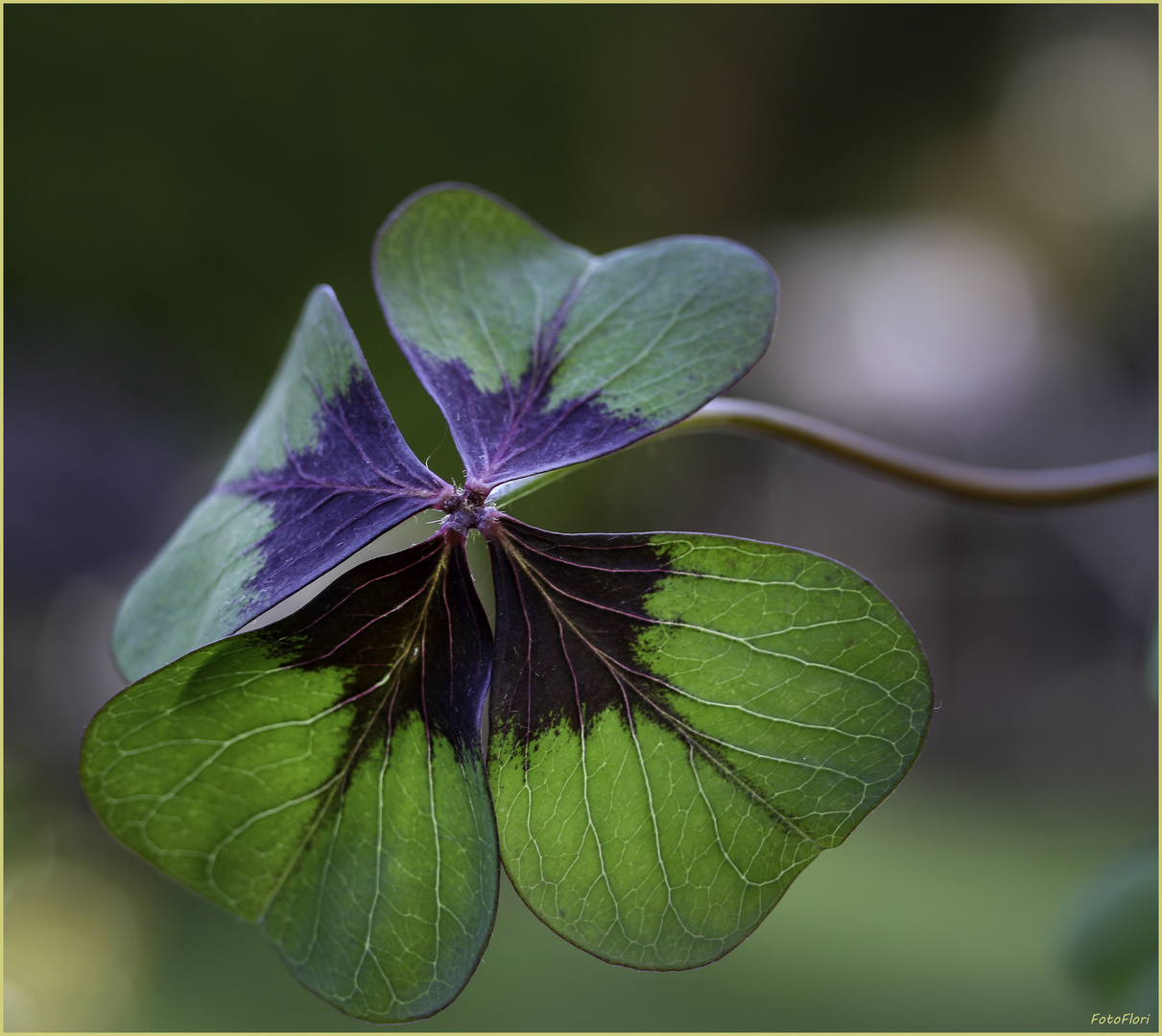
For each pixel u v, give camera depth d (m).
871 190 1.85
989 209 2.01
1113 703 1.72
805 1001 0.79
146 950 0.95
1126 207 1.99
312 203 1.05
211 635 0.28
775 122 1.66
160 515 1.16
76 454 1.13
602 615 0.28
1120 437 1.93
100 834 1.07
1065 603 1.77
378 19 1.04
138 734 0.28
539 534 0.28
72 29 0.97
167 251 1.03
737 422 0.32
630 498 0.66
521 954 0.88
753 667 0.28
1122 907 0.34
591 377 0.29
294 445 0.29
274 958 0.93
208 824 0.28
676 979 0.83
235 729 0.28
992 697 1.75
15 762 1.08
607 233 1.27
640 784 0.28
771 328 0.29
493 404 0.29
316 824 0.28
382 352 0.95
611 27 1.23
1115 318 2.02
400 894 0.28
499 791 0.28
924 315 1.90
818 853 0.28
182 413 1.14
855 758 0.28
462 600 0.28
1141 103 1.92
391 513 0.28
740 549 0.28
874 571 1.71
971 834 1.30
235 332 1.07
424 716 0.28
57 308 1.06
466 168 1.11
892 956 0.88
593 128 1.22
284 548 0.28
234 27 1.00
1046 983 0.82
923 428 1.90
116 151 1.00
